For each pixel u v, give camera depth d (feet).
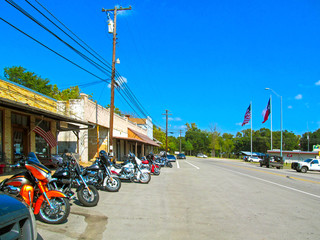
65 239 16.56
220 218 22.59
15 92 46.91
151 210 24.89
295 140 326.03
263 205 28.35
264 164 129.18
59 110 67.00
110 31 63.52
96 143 84.79
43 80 121.70
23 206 12.23
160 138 287.89
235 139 374.43
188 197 32.19
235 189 39.86
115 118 102.94
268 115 149.28
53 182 20.40
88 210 23.86
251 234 18.44
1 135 43.04
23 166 18.65
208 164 122.83
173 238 17.31
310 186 47.14
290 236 18.19
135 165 43.50
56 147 60.85
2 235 10.33
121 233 18.06
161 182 46.60
